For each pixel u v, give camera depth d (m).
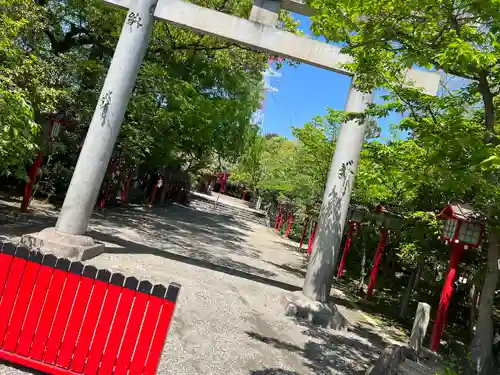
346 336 8.48
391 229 12.39
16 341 3.93
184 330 6.18
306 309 8.79
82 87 12.96
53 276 3.98
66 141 13.47
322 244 9.43
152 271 8.99
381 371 6.30
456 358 7.89
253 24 9.70
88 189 8.98
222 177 65.31
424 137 5.07
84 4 13.44
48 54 10.62
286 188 20.95
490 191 4.79
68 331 3.92
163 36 15.56
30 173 11.18
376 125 10.88
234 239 19.27
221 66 17.89
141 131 14.49
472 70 5.19
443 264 11.47
